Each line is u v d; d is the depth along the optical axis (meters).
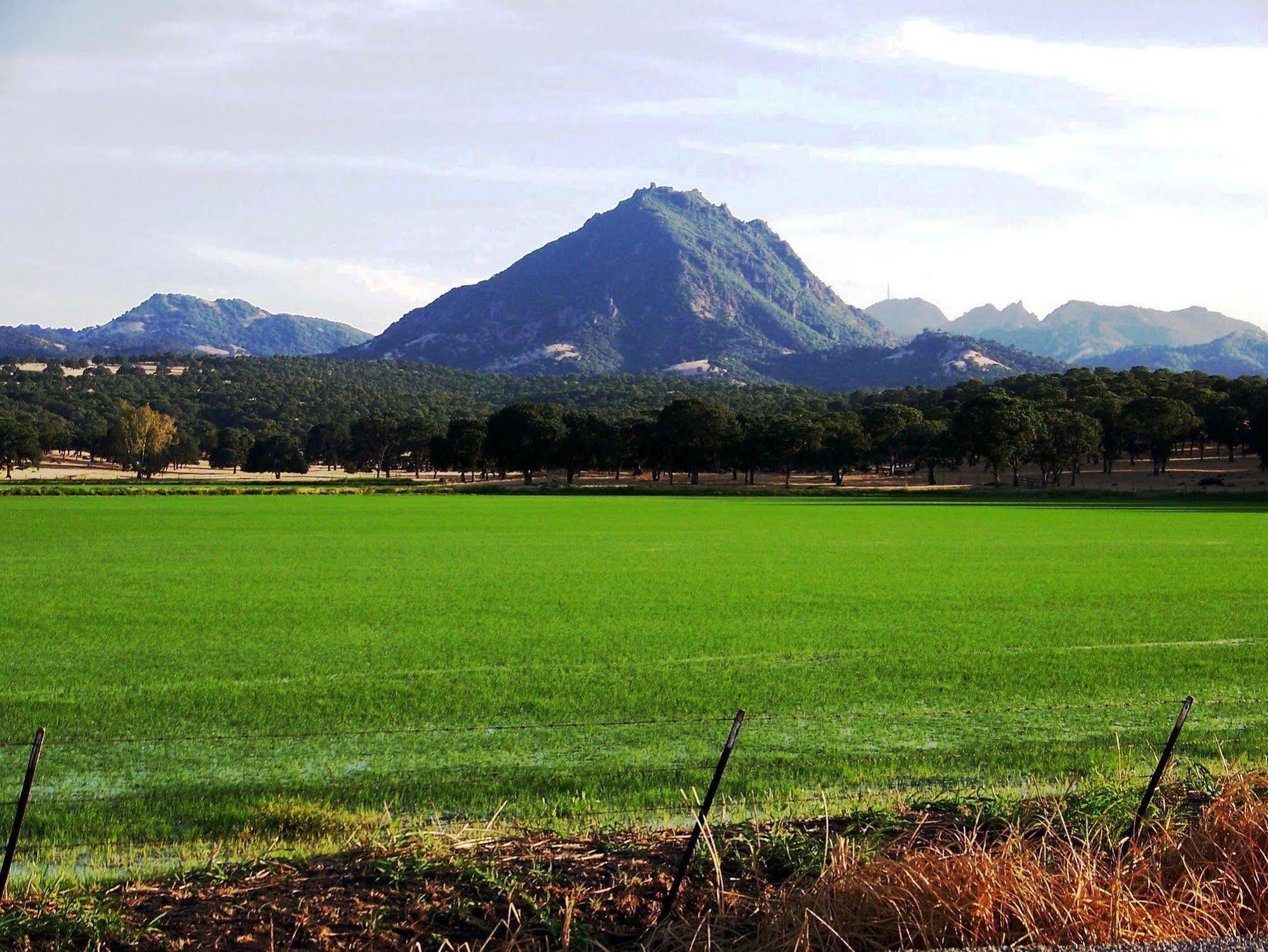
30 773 7.75
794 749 14.14
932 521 76.25
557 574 39.12
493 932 7.36
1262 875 8.29
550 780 12.53
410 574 38.59
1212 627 25.86
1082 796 10.87
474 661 20.98
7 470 183.25
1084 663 20.88
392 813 11.32
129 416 189.38
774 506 99.94
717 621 26.78
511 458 168.12
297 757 13.70
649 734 15.01
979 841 9.44
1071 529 67.56
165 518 74.81
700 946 7.29
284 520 73.31
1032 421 148.00
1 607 29.05
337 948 7.23
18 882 9.06
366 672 19.73
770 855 9.09
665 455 168.88
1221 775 12.22
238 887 8.38
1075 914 7.32
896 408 180.88
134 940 7.30
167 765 13.28
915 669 20.16
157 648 22.45
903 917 7.30
